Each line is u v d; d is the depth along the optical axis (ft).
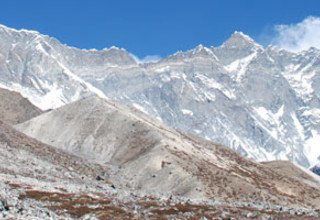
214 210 427.74
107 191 492.54
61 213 367.66
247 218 409.28
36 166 622.95
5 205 327.47
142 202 432.66
